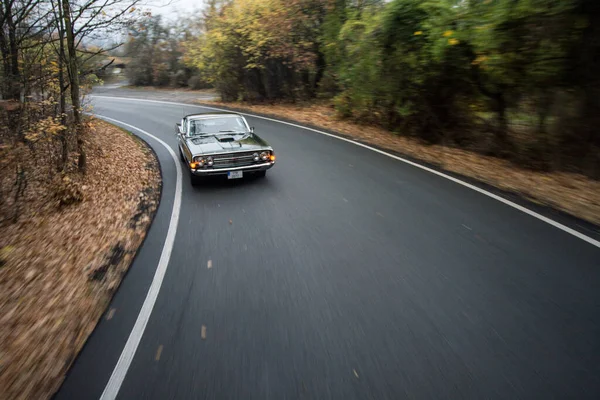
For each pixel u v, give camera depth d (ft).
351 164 31.50
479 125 33.42
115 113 72.54
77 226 22.27
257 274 15.64
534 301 12.98
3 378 10.75
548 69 23.62
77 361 11.18
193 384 10.12
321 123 50.75
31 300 14.73
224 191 26.84
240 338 11.82
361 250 17.28
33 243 20.54
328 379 10.11
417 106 37.09
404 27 33.86
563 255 15.72
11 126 24.97
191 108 73.82
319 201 23.81
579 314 12.22
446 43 28.91
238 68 72.49
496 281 14.28
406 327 12.05
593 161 24.70
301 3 57.16
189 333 12.14
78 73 31.91
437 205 22.00
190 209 23.59
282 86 69.82
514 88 27.86
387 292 13.98
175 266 16.58
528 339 11.26
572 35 22.20
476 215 20.26
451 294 13.67
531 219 19.27
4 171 24.91
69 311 13.74
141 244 19.04
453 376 10.05
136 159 37.96
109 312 13.48
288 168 31.48
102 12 27.37
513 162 28.89
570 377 9.84
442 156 32.27
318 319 12.60
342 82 48.42
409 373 10.21
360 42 39.73
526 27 23.57
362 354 10.96
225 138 29.53
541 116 27.30
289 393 9.72
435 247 17.16
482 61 26.68
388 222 20.13
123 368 10.78
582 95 24.47
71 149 35.70
